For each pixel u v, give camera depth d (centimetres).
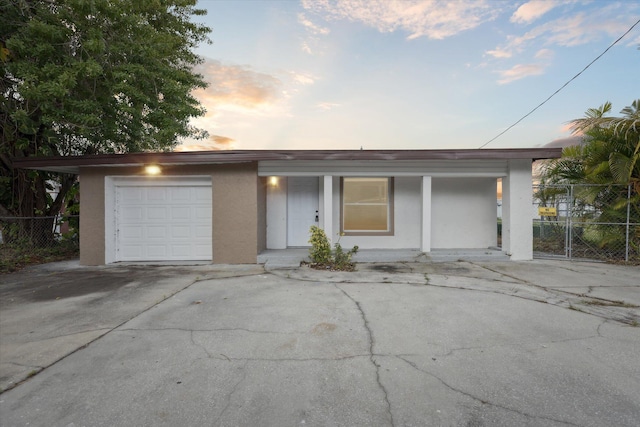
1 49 594
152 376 258
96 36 720
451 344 316
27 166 724
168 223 787
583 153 811
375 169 794
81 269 712
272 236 877
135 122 909
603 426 194
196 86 1143
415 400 223
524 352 297
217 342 323
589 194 766
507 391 233
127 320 388
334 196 875
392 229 871
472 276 614
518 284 548
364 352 299
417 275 626
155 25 1017
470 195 873
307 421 202
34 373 263
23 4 709
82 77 745
